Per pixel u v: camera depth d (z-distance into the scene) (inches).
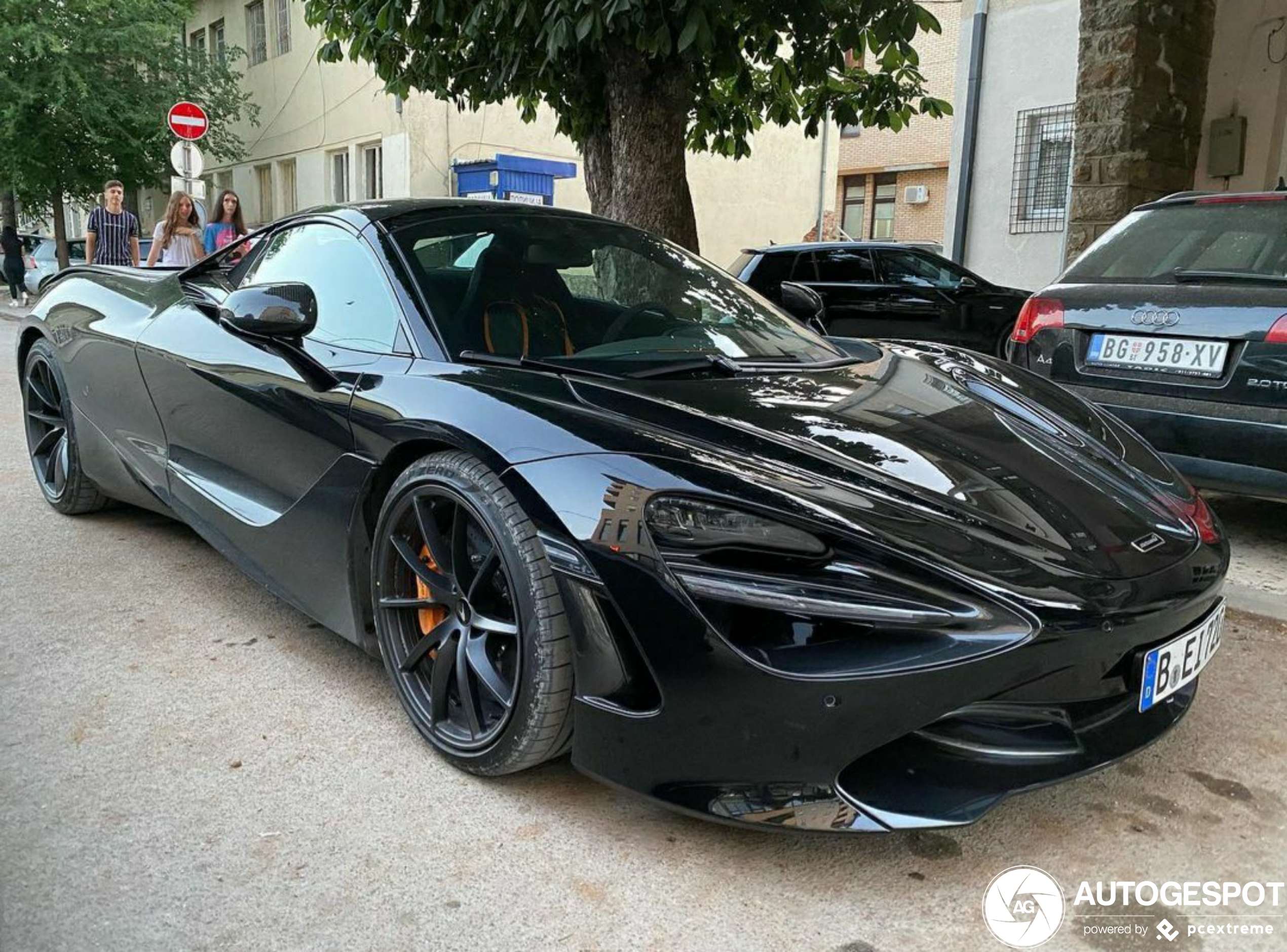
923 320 338.3
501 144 612.1
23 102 660.1
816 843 79.7
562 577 76.2
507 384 89.1
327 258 115.3
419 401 90.7
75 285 160.9
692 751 72.1
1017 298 325.1
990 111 343.9
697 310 114.1
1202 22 301.6
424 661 94.1
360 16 241.3
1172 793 88.1
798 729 68.9
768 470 75.7
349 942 67.1
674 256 125.7
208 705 100.5
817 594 69.2
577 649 76.4
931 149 933.8
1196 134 309.7
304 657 112.4
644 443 78.2
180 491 128.2
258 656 112.6
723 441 79.4
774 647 69.4
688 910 71.1
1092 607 71.6
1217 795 87.8
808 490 73.7
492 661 85.8
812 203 804.0
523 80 244.7
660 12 187.3
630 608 72.9
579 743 77.9
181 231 331.9
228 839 78.2
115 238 395.2
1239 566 147.0
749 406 87.7
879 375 105.1
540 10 199.5
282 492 108.0
